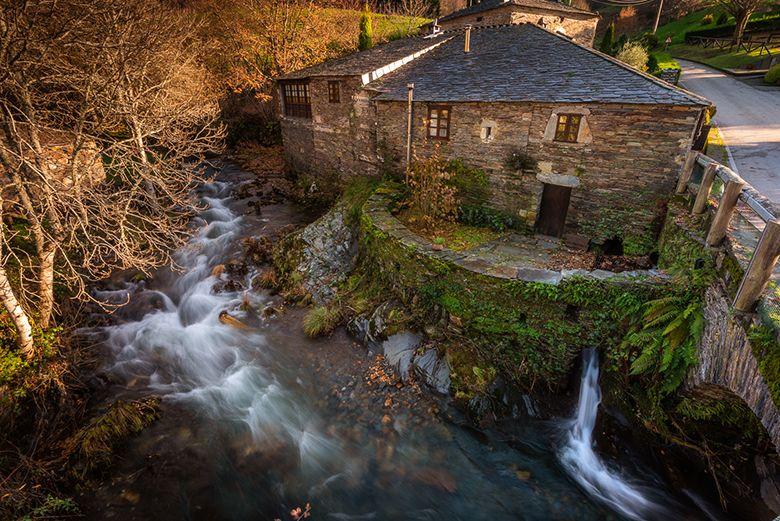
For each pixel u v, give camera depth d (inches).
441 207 432.1
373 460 274.8
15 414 274.4
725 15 1354.6
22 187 282.2
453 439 285.9
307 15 906.1
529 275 299.3
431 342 334.6
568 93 345.7
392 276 383.6
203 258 518.9
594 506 246.1
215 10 909.8
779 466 216.7
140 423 293.4
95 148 480.7
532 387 306.2
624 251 357.1
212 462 273.6
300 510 231.3
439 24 892.6
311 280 446.9
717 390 204.1
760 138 458.0
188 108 519.5
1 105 298.0
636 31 1822.1
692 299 231.8
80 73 368.5
